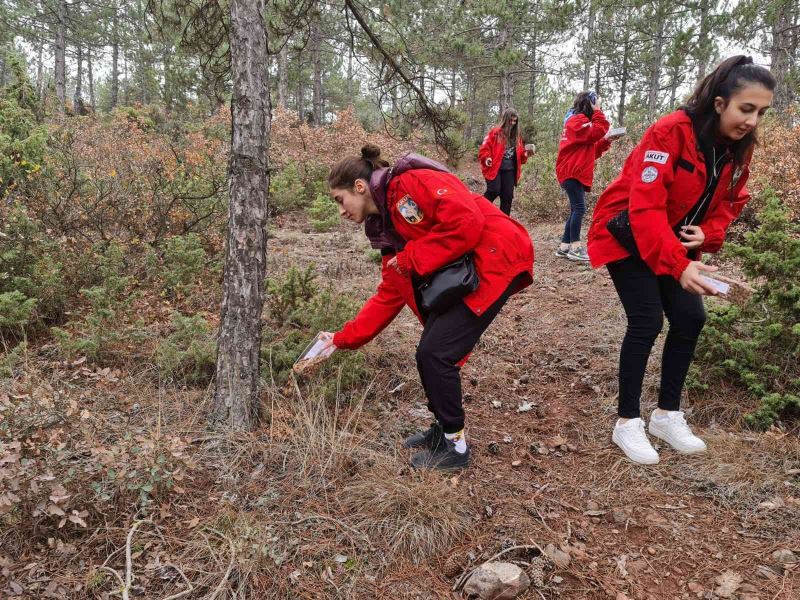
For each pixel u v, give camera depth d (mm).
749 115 2320
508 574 2037
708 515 2439
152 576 2014
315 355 2785
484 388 3648
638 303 2707
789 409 3027
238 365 2836
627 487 2645
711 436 2916
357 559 2156
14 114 7234
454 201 2281
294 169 10820
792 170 5723
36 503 2105
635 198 2473
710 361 3354
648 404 3285
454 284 2367
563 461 2873
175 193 6133
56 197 5395
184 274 4891
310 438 2744
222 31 3932
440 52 14422
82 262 4535
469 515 2424
